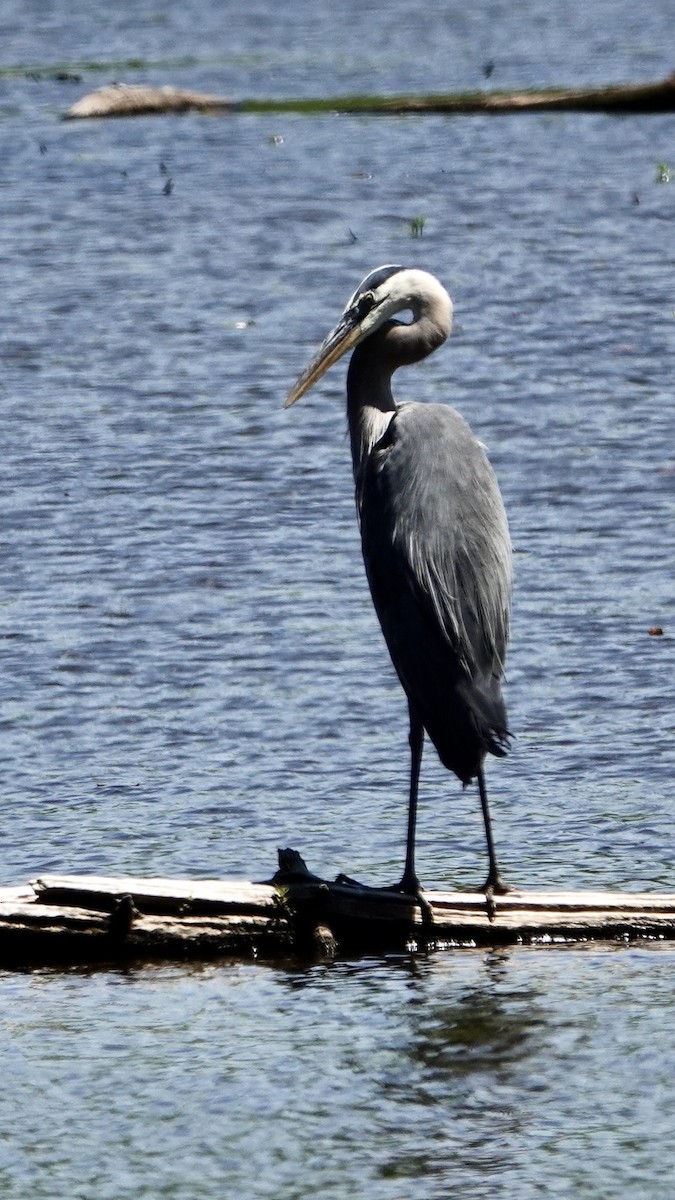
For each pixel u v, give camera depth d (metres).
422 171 40.84
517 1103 8.92
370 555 11.31
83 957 10.85
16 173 41.84
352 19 72.69
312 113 49.81
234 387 24.97
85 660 16.00
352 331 12.26
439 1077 9.21
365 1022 9.86
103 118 49.69
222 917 10.83
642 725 14.40
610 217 35.19
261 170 41.53
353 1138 8.64
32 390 25.08
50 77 58.03
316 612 17.06
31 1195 8.23
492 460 21.59
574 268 31.05
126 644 16.33
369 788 13.41
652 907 10.94
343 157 43.00
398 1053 9.48
